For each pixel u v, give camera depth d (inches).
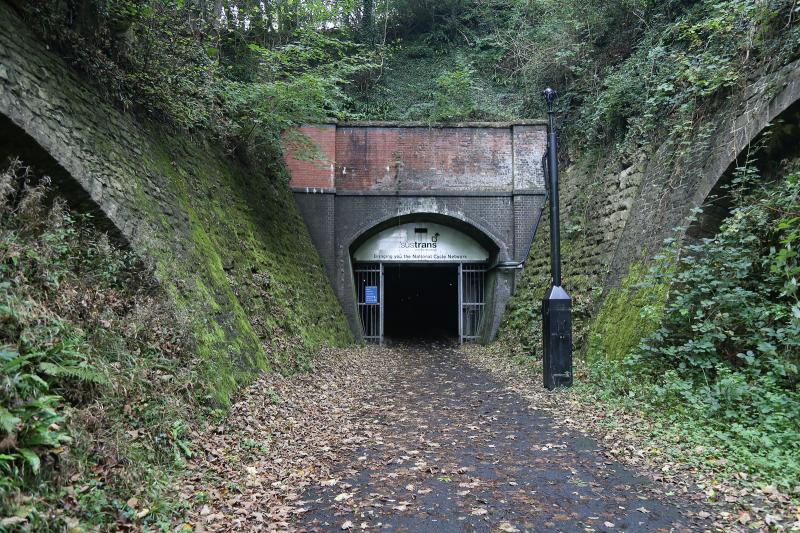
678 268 295.7
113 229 207.5
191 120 333.4
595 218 475.2
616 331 345.7
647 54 430.9
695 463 177.9
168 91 293.7
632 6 492.1
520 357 462.6
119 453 138.3
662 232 339.3
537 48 657.6
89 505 117.7
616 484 167.9
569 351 322.3
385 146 648.4
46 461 116.5
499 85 790.5
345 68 412.2
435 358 554.6
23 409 114.7
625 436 214.1
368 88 793.6
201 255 279.7
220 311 266.1
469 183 647.1
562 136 626.2
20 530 96.3
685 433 202.8
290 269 473.4
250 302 332.5
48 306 155.5
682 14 415.5
